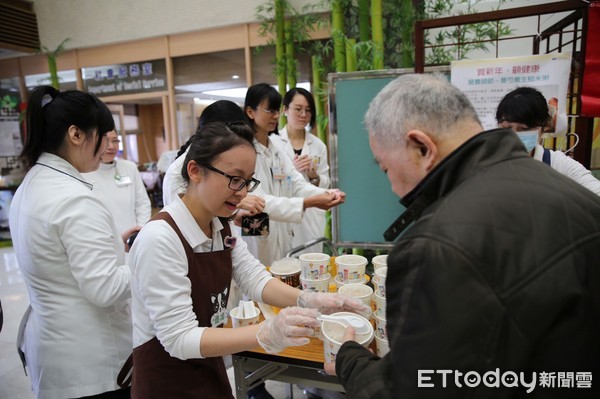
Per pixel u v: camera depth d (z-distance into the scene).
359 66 3.30
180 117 5.31
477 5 3.35
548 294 0.54
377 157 0.77
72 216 1.13
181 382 1.04
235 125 0.99
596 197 0.66
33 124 1.19
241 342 0.92
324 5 4.00
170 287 0.93
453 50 3.36
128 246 1.66
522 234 0.56
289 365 1.19
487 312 0.53
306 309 0.94
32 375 1.27
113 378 1.25
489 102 1.93
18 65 5.86
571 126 2.15
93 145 1.23
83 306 1.20
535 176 0.63
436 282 0.55
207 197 0.99
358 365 0.77
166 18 4.89
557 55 1.82
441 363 0.54
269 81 4.70
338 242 2.23
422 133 0.68
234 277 1.27
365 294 1.24
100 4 5.16
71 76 5.62
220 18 4.65
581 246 0.57
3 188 5.47
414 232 0.62
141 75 5.32
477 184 0.62
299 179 2.33
